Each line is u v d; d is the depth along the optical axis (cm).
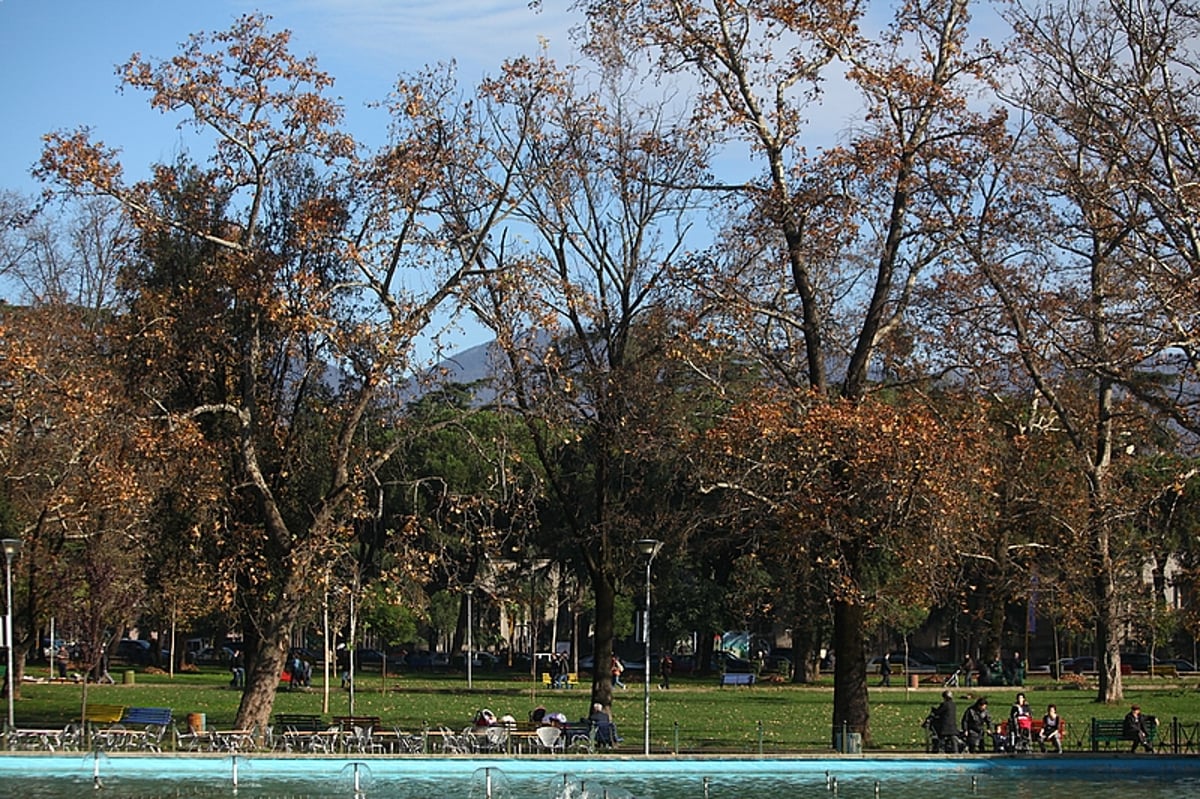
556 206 4766
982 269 4678
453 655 12575
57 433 5819
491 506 4841
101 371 4756
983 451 4684
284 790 3766
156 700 6938
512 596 4888
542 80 4684
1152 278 4488
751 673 10094
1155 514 5531
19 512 6178
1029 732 4650
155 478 4706
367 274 4475
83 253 8075
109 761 4034
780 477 4453
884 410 4266
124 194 4456
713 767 4206
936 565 4472
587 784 3916
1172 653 13275
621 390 4731
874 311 4631
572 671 11112
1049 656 12950
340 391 4741
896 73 4412
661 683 9981
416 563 4656
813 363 4641
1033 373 5162
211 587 4809
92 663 5766
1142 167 4397
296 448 4862
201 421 4822
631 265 4869
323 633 5619
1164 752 4628
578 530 5034
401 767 4106
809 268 4834
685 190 4828
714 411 5047
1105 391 6275
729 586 10331
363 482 4678
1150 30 4428
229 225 4662
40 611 6750
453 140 4562
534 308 4597
